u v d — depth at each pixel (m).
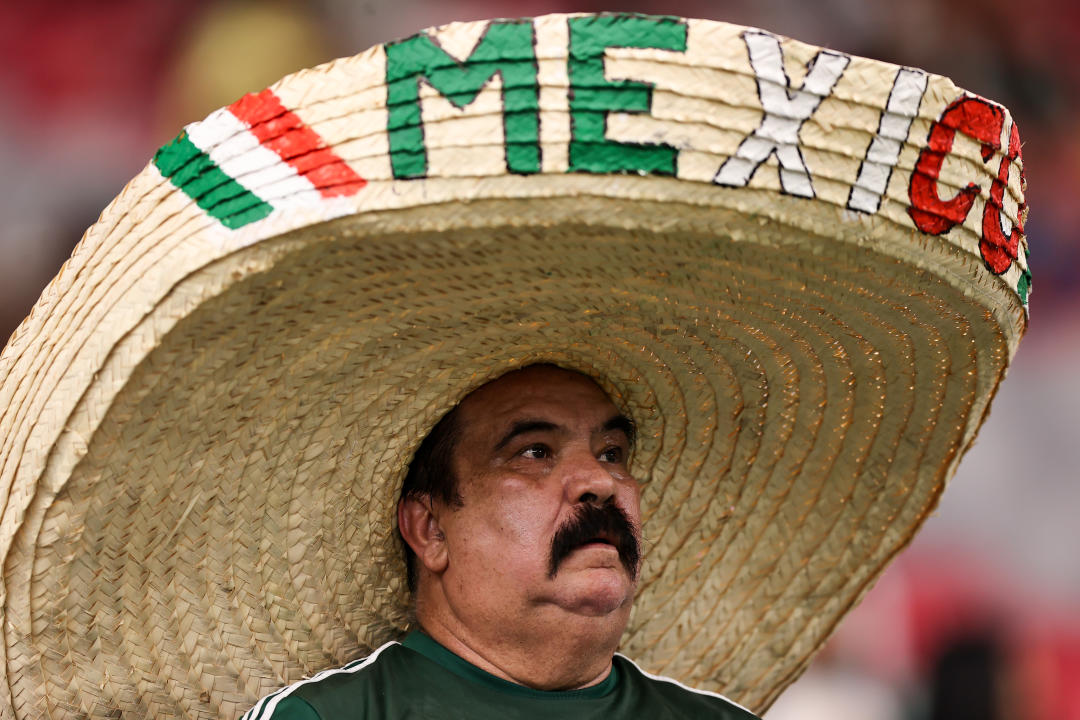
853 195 5.05
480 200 4.89
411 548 6.82
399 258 5.29
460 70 4.92
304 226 4.99
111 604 6.22
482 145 4.88
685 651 7.56
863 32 19.06
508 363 6.45
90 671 6.31
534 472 6.48
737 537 7.43
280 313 5.57
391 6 17.33
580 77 4.88
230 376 5.79
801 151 4.97
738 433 7.11
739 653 7.58
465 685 6.43
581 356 6.55
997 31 19.84
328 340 5.90
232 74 16.62
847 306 6.00
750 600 7.52
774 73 4.95
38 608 6.03
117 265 5.44
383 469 6.63
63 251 16.53
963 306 5.72
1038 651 16.91
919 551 17.31
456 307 5.88
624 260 5.43
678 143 4.87
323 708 6.16
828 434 7.05
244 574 6.53
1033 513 17.83
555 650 6.36
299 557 6.65
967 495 17.75
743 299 6.01
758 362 6.70
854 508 7.27
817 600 7.50
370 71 5.01
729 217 4.95
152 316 5.30
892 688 15.86
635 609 7.50
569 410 6.56
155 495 6.01
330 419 6.32
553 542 6.33
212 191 5.20
